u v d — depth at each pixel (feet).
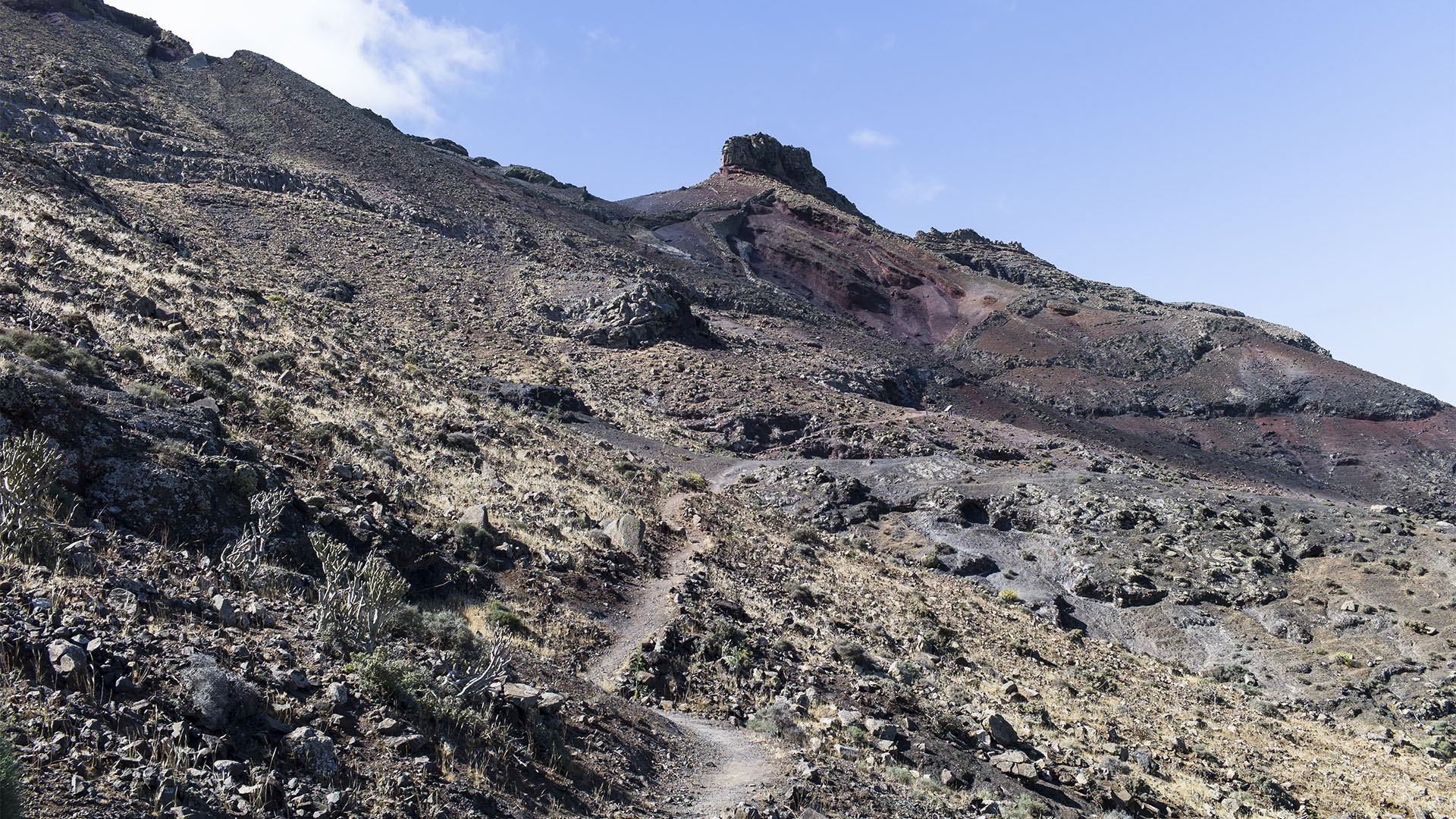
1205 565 172.65
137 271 118.73
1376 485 442.50
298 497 56.90
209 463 48.80
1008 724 68.69
